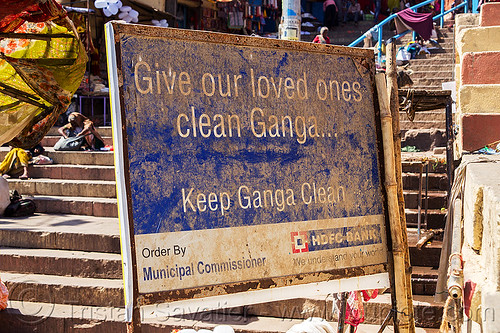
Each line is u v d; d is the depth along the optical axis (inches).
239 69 105.6
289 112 109.7
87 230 247.8
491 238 86.0
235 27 665.0
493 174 119.0
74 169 324.2
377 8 713.6
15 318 203.8
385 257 116.3
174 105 99.2
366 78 119.1
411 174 281.9
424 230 250.2
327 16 717.3
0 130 221.0
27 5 179.3
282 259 105.7
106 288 212.4
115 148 94.2
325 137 113.0
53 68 209.9
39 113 223.8
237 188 103.2
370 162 117.5
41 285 217.3
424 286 209.3
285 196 107.5
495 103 229.6
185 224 98.0
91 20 486.3
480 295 89.4
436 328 194.9
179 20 617.9
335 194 112.7
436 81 465.1
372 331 188.4
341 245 112.0
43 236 246.1
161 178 97.0
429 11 714.2
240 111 104.9
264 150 106.5
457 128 280.4
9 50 215.3
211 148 101.7
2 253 236.8
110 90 94.7
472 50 256.4
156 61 98.2
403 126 390.6
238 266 101.4
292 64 111.0
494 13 267.3
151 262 94.7
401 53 517.3
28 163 327.9
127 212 93.6
